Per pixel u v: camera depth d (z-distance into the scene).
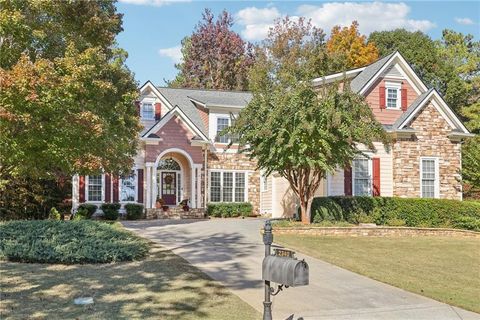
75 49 17.02
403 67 27.17
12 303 9.75
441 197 26.16
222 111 31.44
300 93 19.67
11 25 16.05
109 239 14.69
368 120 20.62
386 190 25.70
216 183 31.00
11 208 24.91
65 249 13.35
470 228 22.39
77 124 15.60
